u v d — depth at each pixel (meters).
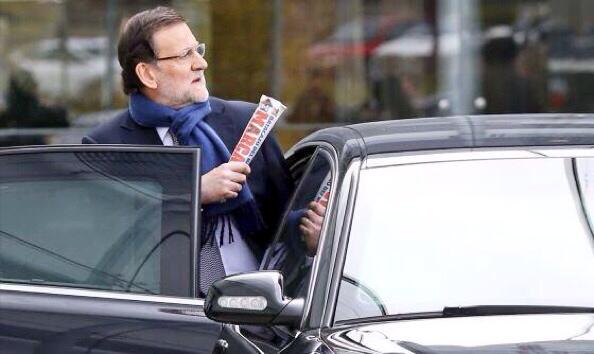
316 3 32.97
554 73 32.88
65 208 15.05
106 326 14.38
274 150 16.67
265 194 16.53
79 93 32.94
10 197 15.19
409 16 32.97
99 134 16.64
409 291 11.91
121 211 14.88
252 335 12.87
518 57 32.81
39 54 32.91
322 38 33.03
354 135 13.77
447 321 11.55
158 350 14.18
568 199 12.49
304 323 11.77
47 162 15.17
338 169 12.98
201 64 16.52
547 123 13.65
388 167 12.84
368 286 11.95
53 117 32.97
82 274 14.84
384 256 12.15
